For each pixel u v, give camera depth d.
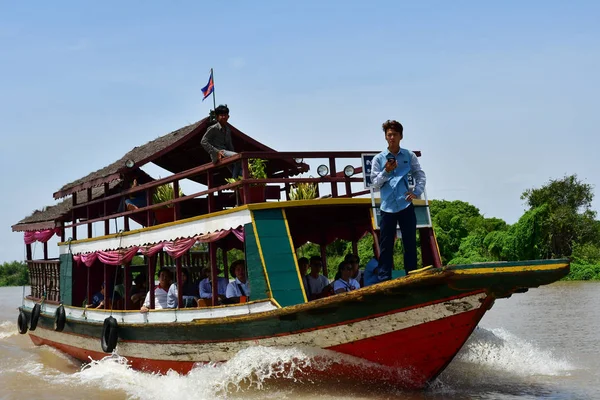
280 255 7.91
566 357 9.69
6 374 10.83
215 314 8.51
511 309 17.23
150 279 10.15
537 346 10.57
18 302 30.91
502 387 7.88
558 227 33.97
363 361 7.39
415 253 7.42
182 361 9.13
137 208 10.91
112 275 12.07
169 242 9.53
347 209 9.19
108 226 11.51
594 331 12.54
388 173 7.43
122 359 10.49
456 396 7.46
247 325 7.93
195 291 10.91
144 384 9.08
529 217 29.97
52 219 13.44
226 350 8.38
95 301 12.11
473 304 6.48
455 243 33.62
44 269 14.12
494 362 9.20
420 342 6.97
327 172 8.54
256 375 7.73
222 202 11.90
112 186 11.96
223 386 7.88
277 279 7.77
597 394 7.51
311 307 7.03
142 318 9.88
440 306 6.60
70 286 12.50
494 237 31.31
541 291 23.08
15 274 66.00
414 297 6.64
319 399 7.42
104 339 10.41
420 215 8.41
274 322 7.61
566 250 34.56
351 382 7.64
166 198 10.78
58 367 11.67
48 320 13.19
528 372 8.67
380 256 7.50
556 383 8.08
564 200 38.50
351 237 10.44
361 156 8.02
